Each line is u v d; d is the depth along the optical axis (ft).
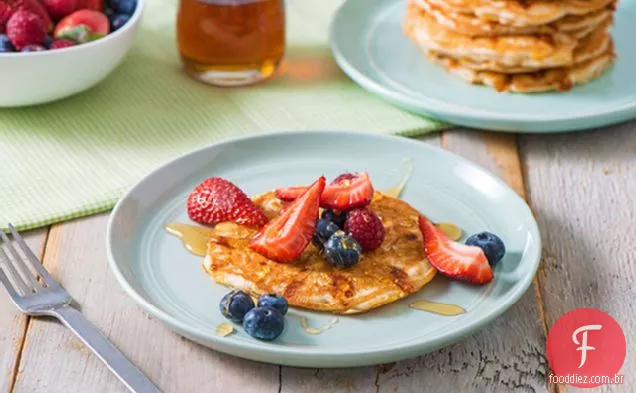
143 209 2.74
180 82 3.34
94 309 2.56
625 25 3.53
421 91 3.23
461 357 2.49
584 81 3.27
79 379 2.42
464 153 3.07
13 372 2.43
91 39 3.20
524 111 3.16
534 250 2.63
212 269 2.58
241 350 2.38
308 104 3.24
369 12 3.58
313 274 2.56
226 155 2.90
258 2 3.25
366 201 2.65
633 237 2.79
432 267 2.60
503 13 3.20
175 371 2.44
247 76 3.32
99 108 3.21
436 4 3.29
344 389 2.42
